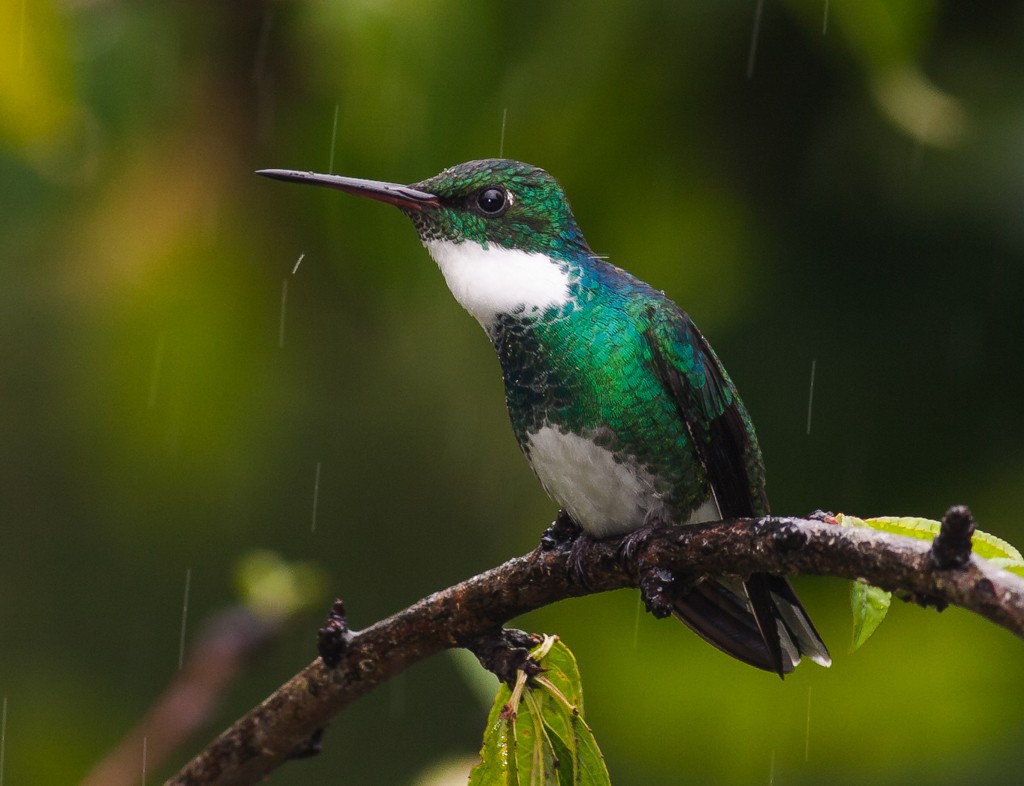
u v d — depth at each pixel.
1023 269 7.99
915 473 8.12
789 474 8.17
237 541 11.24
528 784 5.39
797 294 8.28
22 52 7.48
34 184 7.91
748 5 7.87
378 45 7.81
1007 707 9.94
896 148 8.06
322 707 6.03
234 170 8.49
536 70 7.72
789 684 10.12
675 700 10.12
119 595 11.55
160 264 8.49
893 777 9.95
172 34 8.36
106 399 8.57
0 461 11.30
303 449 10.80
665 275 8.35
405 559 11.13
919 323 8.14
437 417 10.45
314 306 8.83
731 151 8.23
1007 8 8.07
